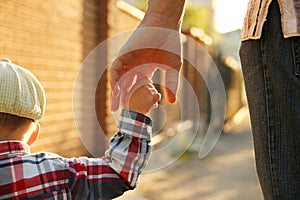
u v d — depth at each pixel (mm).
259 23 1104
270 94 1099
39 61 4434
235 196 5742
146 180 6145
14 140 1208
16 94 1184
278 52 1080
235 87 17172
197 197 5645
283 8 1072
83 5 5461
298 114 1062
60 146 4996
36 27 4332
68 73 5086
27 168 1190
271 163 1091
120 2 6387
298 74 1060
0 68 1198
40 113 1251
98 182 1201
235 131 14438
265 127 1101
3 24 3713
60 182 1194
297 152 1073
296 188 1073
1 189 1169
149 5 1152
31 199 1170
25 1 4078
